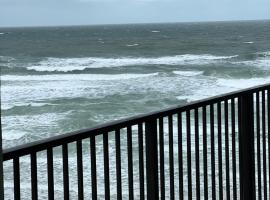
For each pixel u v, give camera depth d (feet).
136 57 221.46
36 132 77.97
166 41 343.05
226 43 305.12
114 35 492.54
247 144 12.46
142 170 9.14
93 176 8.03
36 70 169.07
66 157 7.47
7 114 91.76
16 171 6.60
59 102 105.40
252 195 12.75
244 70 147.13
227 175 12.23
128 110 97.60
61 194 35.12
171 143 9.87
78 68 172.04
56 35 518.37
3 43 345.31
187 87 121.90
